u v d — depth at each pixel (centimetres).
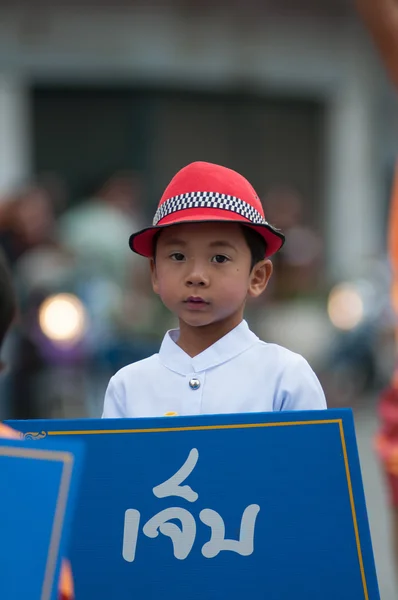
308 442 411
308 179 2092
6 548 337
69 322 968
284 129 2061
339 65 2072
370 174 2130
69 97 1898
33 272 991
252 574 402
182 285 434
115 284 1118
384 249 2045
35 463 342
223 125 2008
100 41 1878
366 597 404
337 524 407
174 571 402
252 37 1988
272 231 442
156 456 408
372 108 2123
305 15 2027
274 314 1427
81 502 405
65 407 990
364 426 1289
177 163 1972
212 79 1970
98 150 1920
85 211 1164
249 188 447
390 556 812
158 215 447
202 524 405
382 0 562
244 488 407
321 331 1452
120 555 402
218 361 450
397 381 575
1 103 1831
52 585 331
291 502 407
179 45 1933
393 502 574
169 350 457
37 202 1031
